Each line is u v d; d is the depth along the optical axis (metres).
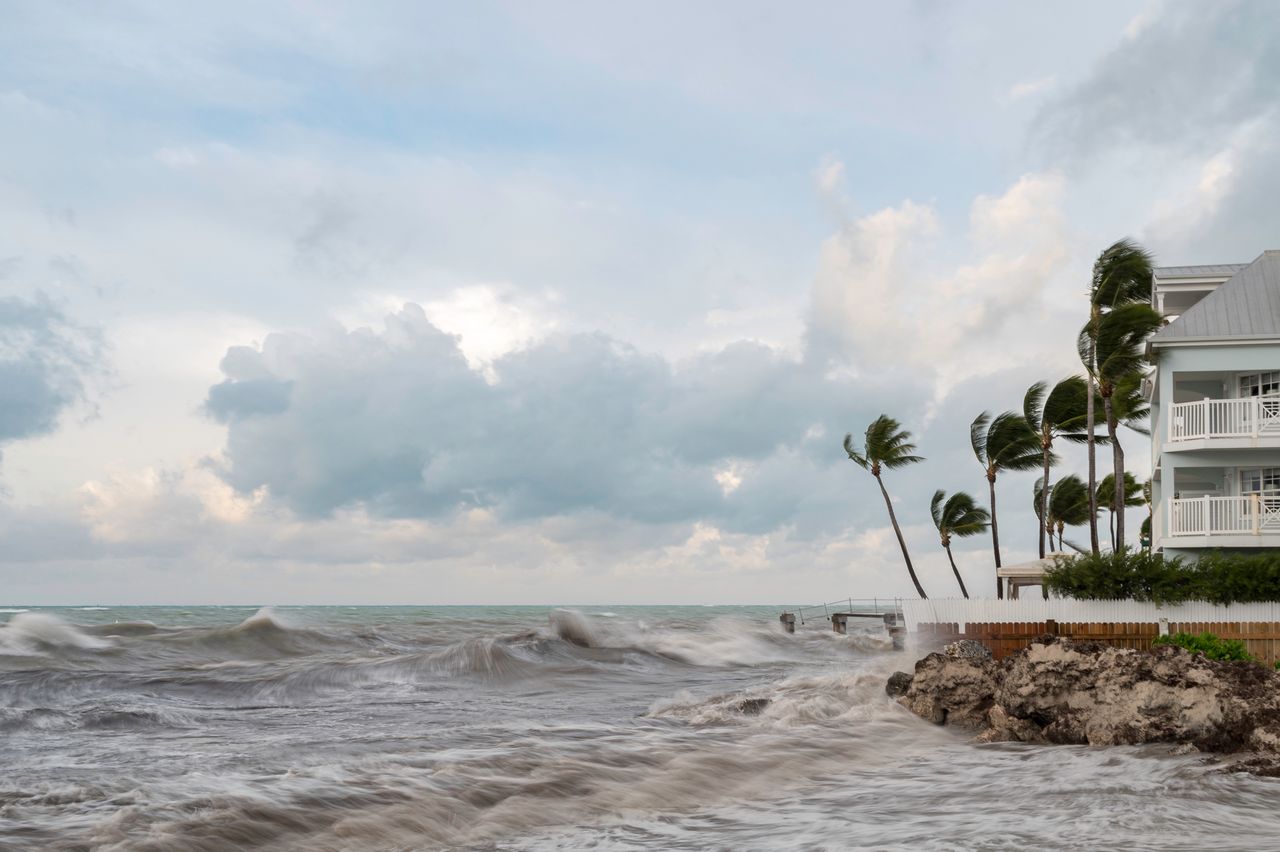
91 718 16.58
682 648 40.12
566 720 17.59
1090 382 36.62
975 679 17.59
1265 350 31.27
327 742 14.14
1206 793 11.36
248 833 8.78
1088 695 15.77
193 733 15.58
